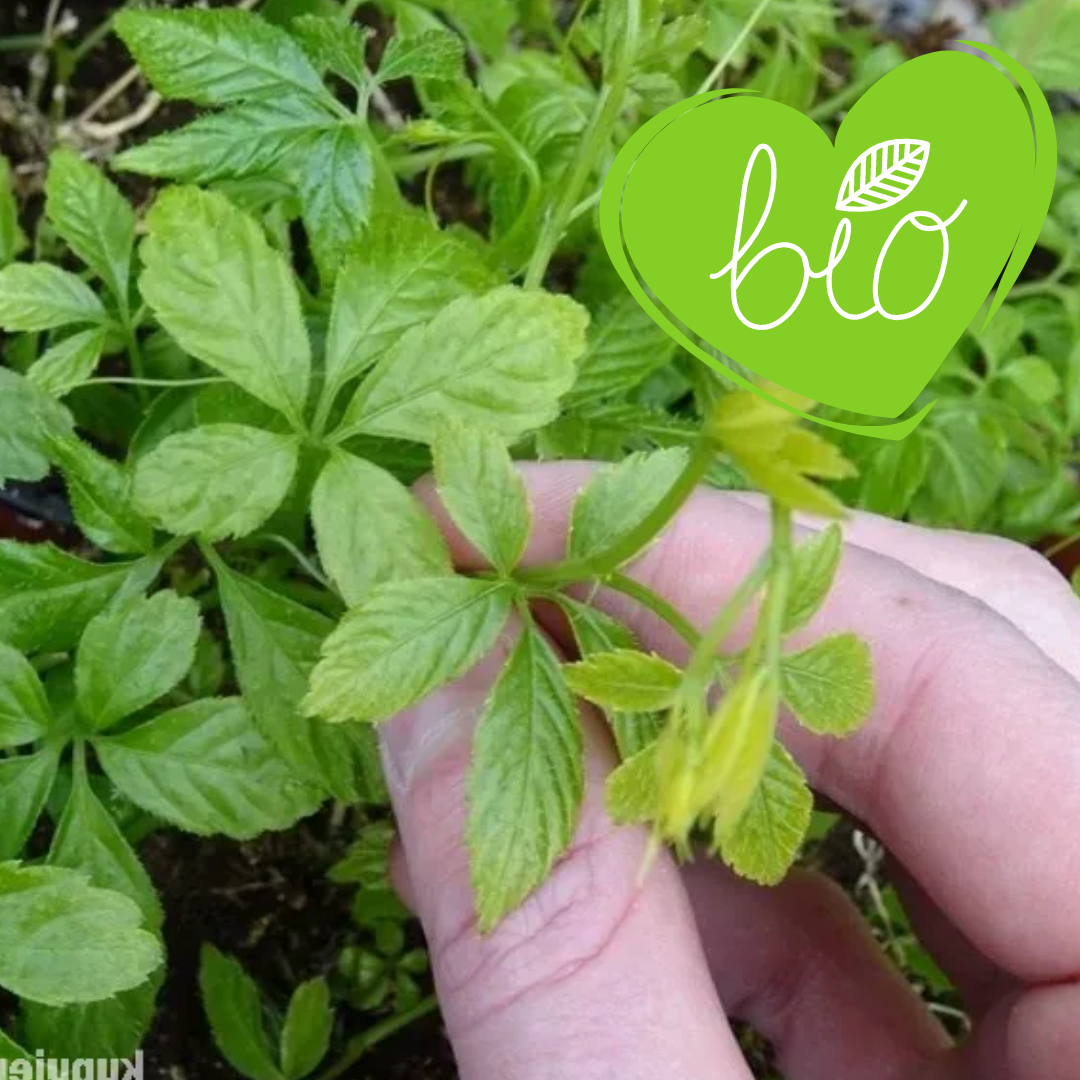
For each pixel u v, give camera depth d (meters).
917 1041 0.22
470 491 0.15
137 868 0.17
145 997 0.17
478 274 0.16
